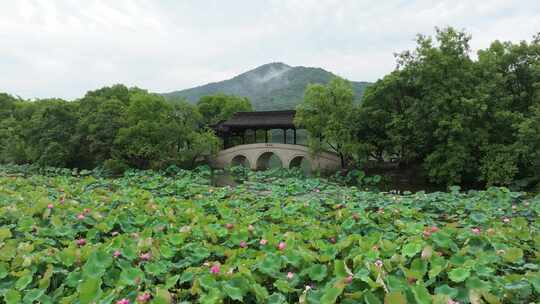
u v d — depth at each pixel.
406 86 29.45
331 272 5.02
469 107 24.25
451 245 5.83
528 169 23.11
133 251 5.57
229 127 46.97
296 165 42.31
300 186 17.02
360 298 4.07
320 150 34.97
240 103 56.72
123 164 33.75
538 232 7.43
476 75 26.67
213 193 13.83
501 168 22.94
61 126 37.75
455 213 10.88
